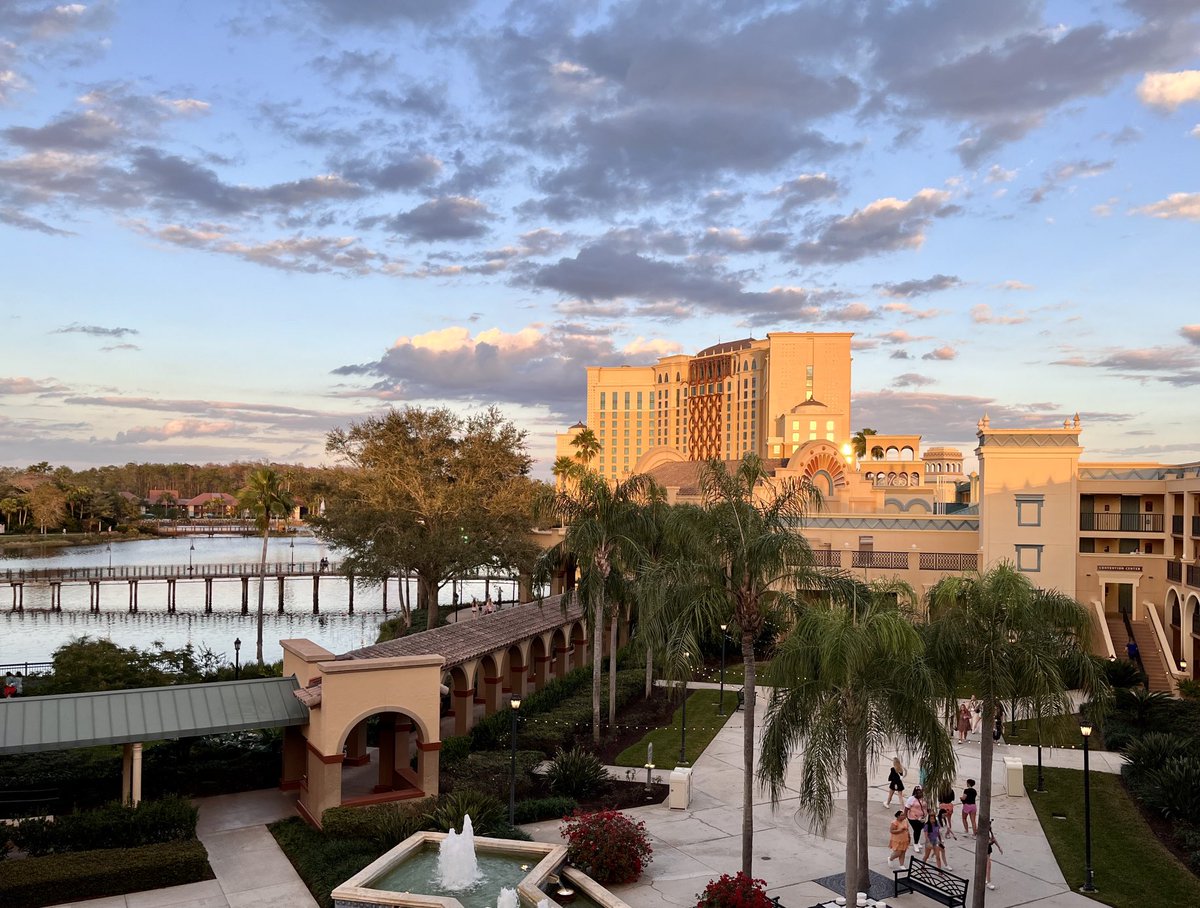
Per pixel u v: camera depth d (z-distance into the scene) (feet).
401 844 69.67
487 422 216.13
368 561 191.62
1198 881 69.21
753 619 69.31
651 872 71.10
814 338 608.19
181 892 66.33
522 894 61.52
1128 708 118.32
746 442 651.25
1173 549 157.28
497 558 203.62
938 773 61.00
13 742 70.18
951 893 65.36
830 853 75.51
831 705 60.29
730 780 96.68
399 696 81.92
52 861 65.77
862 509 228.63
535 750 103.91
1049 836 79.71
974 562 178.29
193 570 345.72
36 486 561.43
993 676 61.93
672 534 88.07
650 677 135.64
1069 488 161.99
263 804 85.40
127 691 79.20
